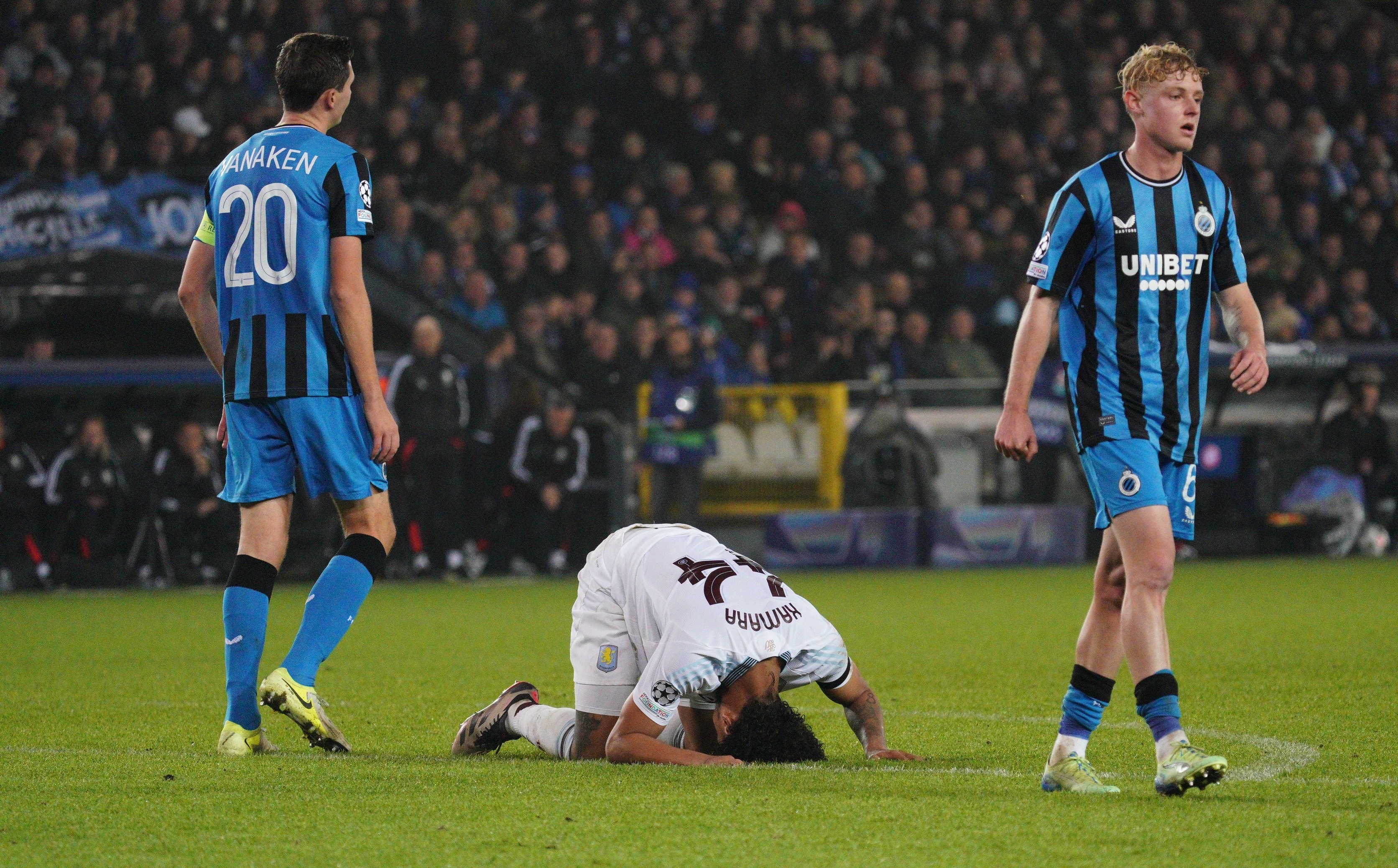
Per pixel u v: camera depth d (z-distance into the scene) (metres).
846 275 61.62
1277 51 78.69
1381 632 29.88
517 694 16.25
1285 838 11.34
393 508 49.03
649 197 62.69
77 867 10.73
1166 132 13.59
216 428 50.38
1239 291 14.33
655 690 14.40
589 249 58.88
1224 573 47.88
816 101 68.69
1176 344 13.75
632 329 56.66
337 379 16.47
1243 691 21.50
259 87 62.44
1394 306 71.12
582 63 66.44
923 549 54.38
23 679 24.06
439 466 48.81
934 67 71.12
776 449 54.25
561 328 55.97
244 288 16.41
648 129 65.62
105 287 51.56
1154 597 13.30
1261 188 70.81
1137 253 13.65
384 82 63.75
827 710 20.61
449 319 54.31
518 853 11.02
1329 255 70.12
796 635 14.77
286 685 15.75
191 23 61.09
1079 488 56.84
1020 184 68.31
